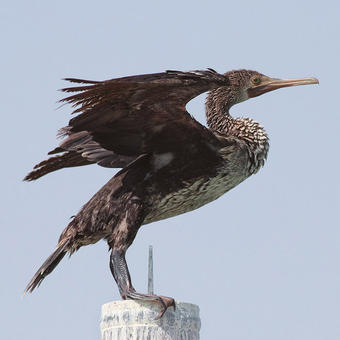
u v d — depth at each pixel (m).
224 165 12.66
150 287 9.96
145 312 9.58
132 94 11.30
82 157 13.59
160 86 11.15
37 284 12.12
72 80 10.48
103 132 12.24
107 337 9.74
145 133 12.27
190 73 11.22
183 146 12.38
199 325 9.88
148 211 12.34
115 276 11.59
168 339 9.52
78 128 12.02
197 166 12.48
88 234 12.23
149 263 10.10
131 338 9.55
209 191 12.80
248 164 13.16
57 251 12.13
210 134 12.51
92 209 12.20
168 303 9.58
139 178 12.31
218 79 11.28
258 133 13.49
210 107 14.72
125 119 11.98
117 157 12.74
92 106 11.48
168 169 12.44
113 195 12.18
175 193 12.52
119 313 9.66
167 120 12.03
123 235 11.87
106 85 10.83
